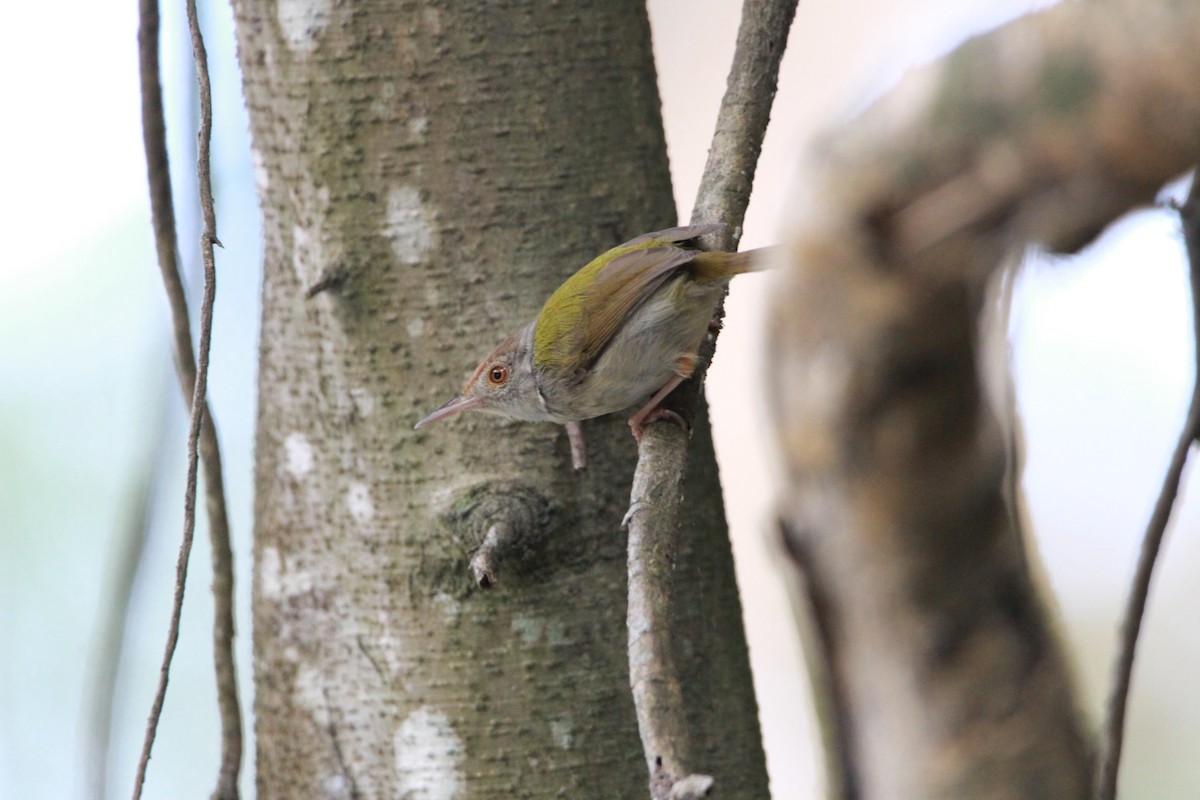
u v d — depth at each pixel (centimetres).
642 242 748
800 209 383
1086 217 342
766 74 789
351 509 739
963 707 405
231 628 798
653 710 461
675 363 780
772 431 409
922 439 385
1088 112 327
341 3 739
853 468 391
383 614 728
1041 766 404
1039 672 409
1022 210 347
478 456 726
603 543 727
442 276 736
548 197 749
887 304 370
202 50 650
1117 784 599
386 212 739
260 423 782
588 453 739
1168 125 318
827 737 426
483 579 675
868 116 374
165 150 805
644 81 785
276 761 757
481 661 713
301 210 752
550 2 754
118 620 896
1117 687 602
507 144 743
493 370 721
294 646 752
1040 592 419
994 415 396
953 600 405
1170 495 596
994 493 398
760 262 823
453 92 739
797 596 422
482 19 742
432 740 716
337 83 741
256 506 784
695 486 775
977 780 401
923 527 396
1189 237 505
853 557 404
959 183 350
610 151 765
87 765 887
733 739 749
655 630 504
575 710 711
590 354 740
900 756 411
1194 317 554
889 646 409
